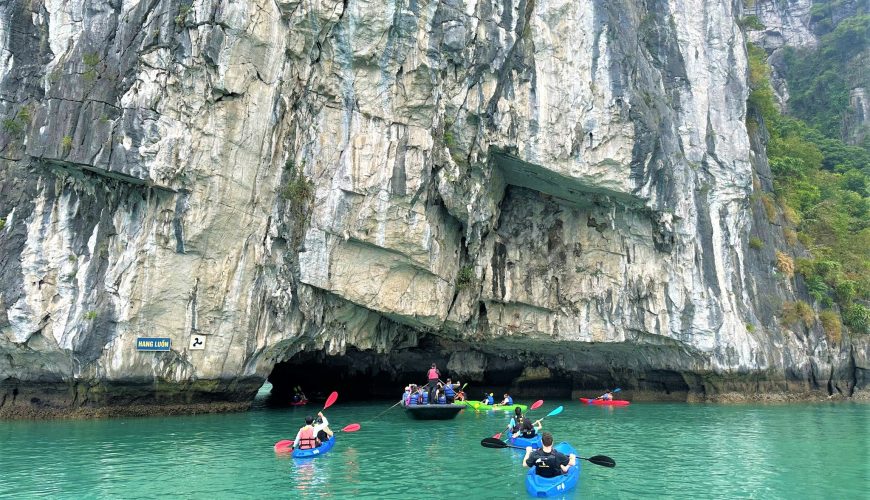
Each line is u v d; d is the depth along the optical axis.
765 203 31.77
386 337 25.02
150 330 18.22
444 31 21.27
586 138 23.19
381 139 21.19
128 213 18.20
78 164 17.22
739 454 14.75
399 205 21.23
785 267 30.20
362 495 10.59
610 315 26.12
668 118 25.39
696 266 25.84
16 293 17.08
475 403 24.56
